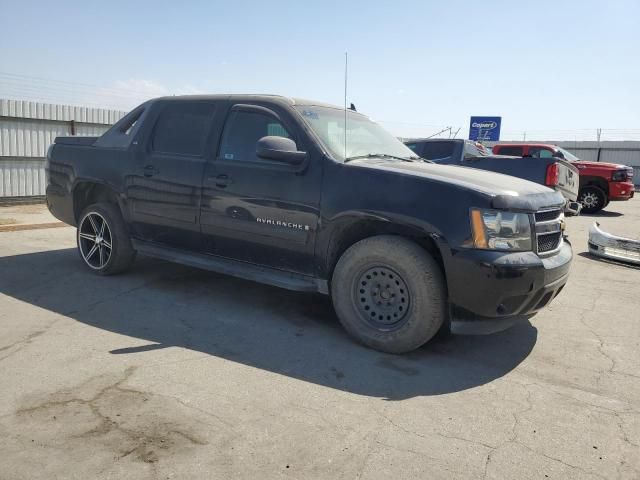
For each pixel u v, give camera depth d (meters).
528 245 3.56
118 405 2.85
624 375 3.55
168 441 2.53
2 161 10.53
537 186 4.11
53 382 3.09
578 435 2.75
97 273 5.51
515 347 4.02
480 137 37.81
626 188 13.94
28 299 4.64
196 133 4.76
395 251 3.64
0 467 2.29
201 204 4.57
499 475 2.38
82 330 3.95
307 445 2.55
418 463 2.44
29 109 10.79
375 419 2.83
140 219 5.05
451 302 3.56
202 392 3.04
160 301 4.73
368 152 4.43
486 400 3.12
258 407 2.90
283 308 4.69
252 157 4.38
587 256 7.76
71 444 2.47
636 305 5.23
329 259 4.02
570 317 4.80
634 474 2.42
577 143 35.44
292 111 4.27
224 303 4.75
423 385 3.29
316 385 3.22
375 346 3.81
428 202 3.57
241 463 2.38
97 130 12.15
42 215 9.42
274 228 4.17
